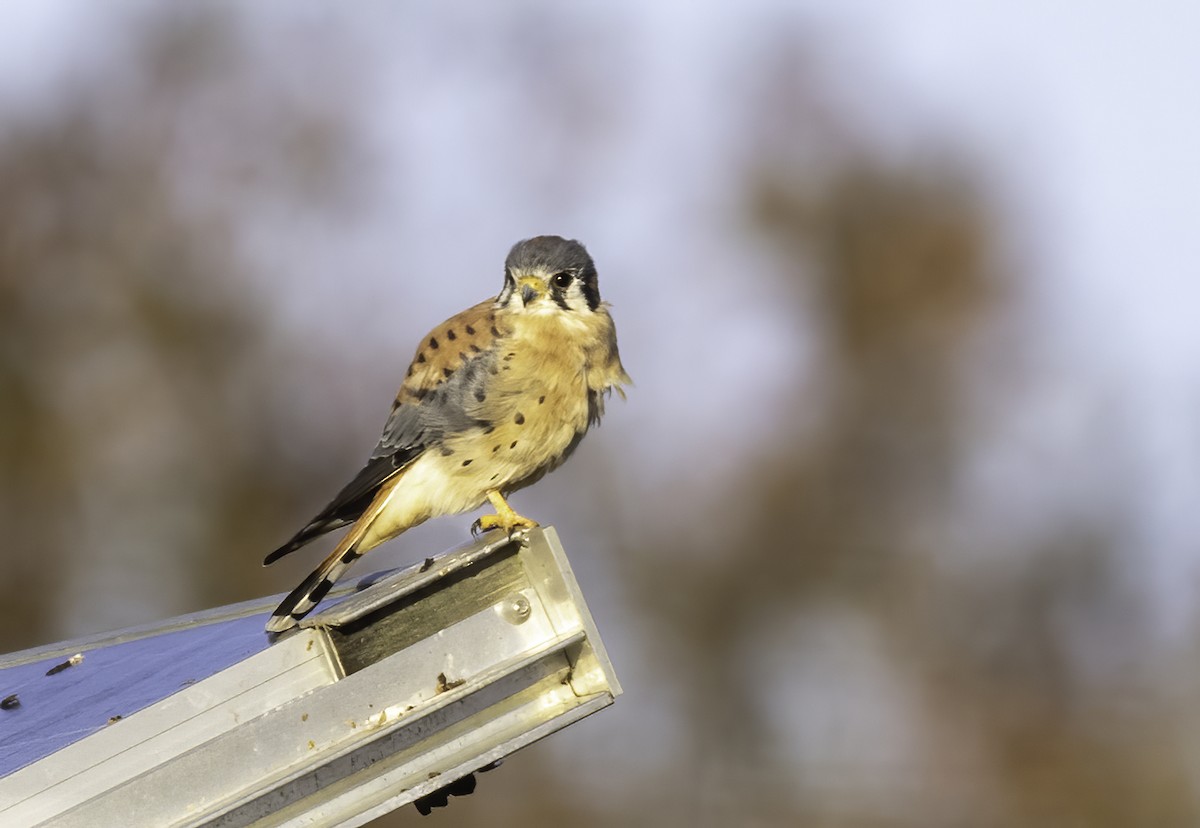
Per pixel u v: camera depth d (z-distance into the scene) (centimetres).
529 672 615
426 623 612
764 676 1557
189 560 1553
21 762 581
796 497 1658
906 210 1889
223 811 571
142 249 1714
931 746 1484
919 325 1823
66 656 823
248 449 1592
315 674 604
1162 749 1448
